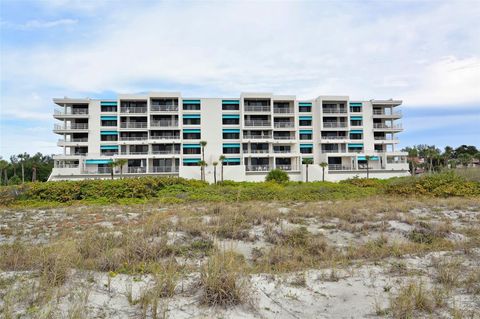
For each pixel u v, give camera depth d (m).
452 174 26.39
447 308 5.06
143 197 25.81
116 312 4.78
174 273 6.08
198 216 14.55
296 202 22.70
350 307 5.27
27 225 13.77
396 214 14.57
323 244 9.82
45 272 5.78
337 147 61.62
